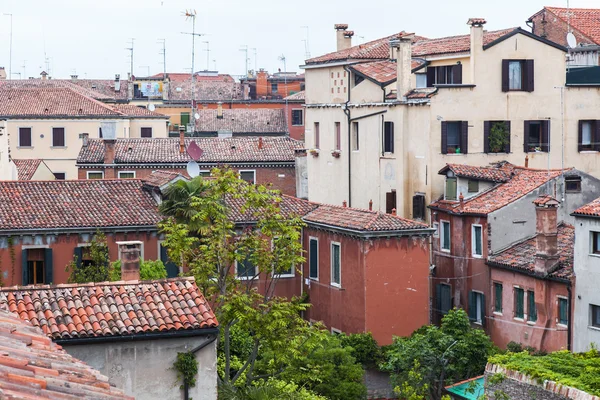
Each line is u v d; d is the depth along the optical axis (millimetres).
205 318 28531
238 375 34281
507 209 52688
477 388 42094
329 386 41906
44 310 28578
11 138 97250
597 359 33500
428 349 44531
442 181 59844
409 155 61656
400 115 61562
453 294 55156
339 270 52438
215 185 37969
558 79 62062
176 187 51438
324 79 70875
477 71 60281
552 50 61875
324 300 53875
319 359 42219
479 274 53250
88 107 100062
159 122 103812
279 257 36656
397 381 44375
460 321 46094
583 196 53844
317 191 72125
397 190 61906
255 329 33906
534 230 53094
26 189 54906
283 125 114188
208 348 28344
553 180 53375
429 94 59562
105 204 54562
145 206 54750
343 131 68062
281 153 86625
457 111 60000
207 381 28312
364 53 67812
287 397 33875
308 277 55312
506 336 51031
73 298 29266
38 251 52000
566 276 46812
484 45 60281
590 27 76625
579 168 62719
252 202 36875
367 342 48844
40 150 97938
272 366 35781
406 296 50938
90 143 86438
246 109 116625
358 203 66625
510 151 61156
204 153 85688
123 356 27750
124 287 30047
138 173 83875
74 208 53781
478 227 53375
